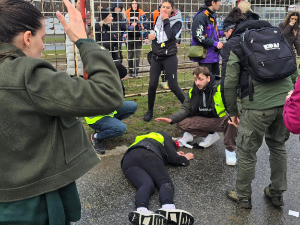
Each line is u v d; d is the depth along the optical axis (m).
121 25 6.93
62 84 1.18
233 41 2.63
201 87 3.77
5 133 1.18
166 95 6.25
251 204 2.87
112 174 3.39
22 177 1.23
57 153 1.28
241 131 2.68
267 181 3.27
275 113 2.55
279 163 2.73
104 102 1.23
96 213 2.74
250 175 2.72
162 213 2.52
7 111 1.17
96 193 3.04
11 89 1.15
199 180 3.30
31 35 1.25
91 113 1.22
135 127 4.68
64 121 1.30
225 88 2.67
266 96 2.52
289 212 2.78
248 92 2.58
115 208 2.81
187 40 6.92
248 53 2.46
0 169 1.23
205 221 2.65
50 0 5.39
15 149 1.21
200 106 3.87
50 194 1.30
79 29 1.31
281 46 2.47
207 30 4.88
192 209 2.81
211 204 2.89
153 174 3.00
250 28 2.64
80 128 1.41
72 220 1.49
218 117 3.87
